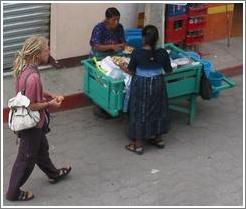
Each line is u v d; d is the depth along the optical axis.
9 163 7.74
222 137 8.55
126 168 7.75
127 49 8.67
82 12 9.55
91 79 8.35
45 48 6.61
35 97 6.58
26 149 6.83
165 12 9.97
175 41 10.28
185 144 8.33
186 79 8.33
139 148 8.02
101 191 7.31
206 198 7.29
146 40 7.57
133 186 7.42
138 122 7.86
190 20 10.24
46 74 9.58
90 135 8.43
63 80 9.44
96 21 9.72
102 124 8.70
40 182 7.41
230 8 11.12
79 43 9.74
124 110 7.95
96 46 8.60
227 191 7.43
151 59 7.61
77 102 9.07
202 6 10.25
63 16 9.42
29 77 6.54
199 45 10.88
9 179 7.42
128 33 9.36
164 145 8.22
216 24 11.15
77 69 9.79
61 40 9.58
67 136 8.38
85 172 7.63
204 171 7.78
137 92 7.75
